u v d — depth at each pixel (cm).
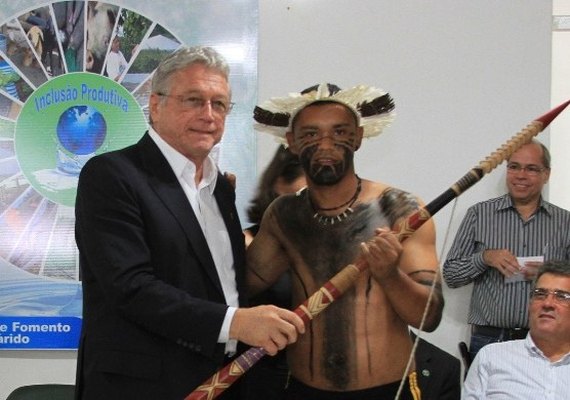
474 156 302
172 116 170
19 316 305
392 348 183
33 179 306
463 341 307
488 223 302
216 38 303
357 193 188
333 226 187
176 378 163
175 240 165
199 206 177
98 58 304
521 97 301
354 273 168
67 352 308
